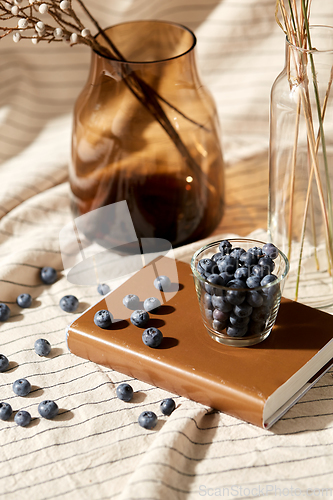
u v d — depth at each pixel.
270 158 0.99
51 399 0.92
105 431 0.89
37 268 1.06
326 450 0.86
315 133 0.93
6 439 0.89
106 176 1.03
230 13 1.26
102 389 0.93
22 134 1.33
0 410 0.90
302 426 0.88
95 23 1.02
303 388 0.90
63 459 0.87
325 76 0.91
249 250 0.92
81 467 0.86
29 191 1.19
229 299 0.88
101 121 1.02
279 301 0.91
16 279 1.04
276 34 1.25
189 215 1.06
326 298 1.00
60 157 1.25
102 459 0.87
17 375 0.95
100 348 0.94
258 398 0.87
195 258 0.92
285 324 0.94
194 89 1.03
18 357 0.96
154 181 1.03
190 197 1.05
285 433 0.88
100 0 1.28
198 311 0.96
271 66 1.27
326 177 0.95
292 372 0.89
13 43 1.31
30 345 0.98
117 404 0.91
